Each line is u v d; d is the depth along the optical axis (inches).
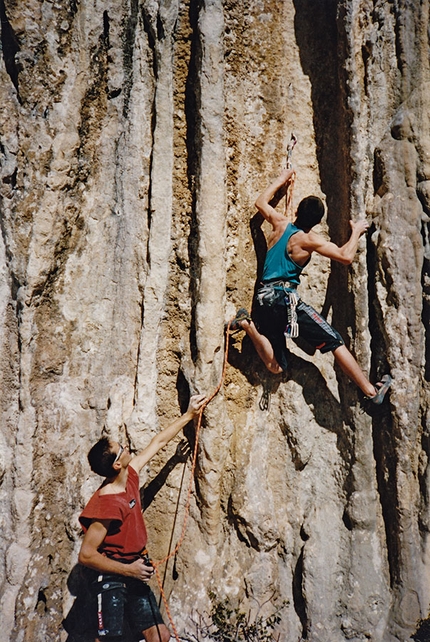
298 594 196.2
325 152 201.0
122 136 196.4
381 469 199.6
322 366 203.5
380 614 192.7
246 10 193.3
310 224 186.7
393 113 190.4
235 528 199.9
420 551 194.9
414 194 188.9
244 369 202.8
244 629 191.6
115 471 163.5
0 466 192.1
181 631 190.5
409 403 191.5
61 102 188.9
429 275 188.7
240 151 197.5
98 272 199.3
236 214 198.4
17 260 189.5
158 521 203.0
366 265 192.5
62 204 191.3
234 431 201.0
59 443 196.9
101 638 162.2
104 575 165.3
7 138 187.2
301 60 199.3
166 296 198.1
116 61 192.5
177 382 200.4
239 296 200.7
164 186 194.2
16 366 194.5
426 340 191.8
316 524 198.5
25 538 190.9
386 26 185.9
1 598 187.5
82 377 199.6
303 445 201.0
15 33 181.0
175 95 193.6
